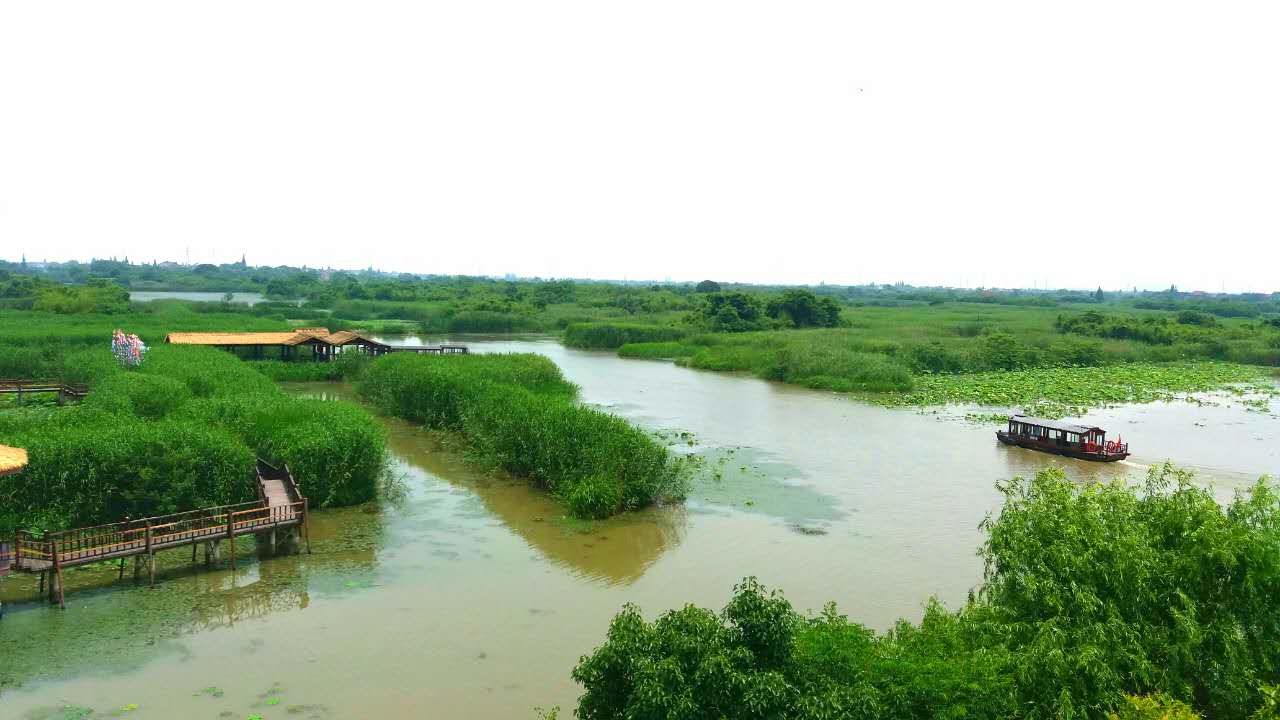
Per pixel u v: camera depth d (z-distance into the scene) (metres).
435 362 68.19
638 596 28.17
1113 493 19.89
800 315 131.88
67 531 26.89
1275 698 15.98
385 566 30.39
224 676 22.14
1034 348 101.75
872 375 81.50
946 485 43.44
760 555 32.38
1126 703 15.29
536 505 38.59
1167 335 116.19
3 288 147.75
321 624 25.44
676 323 134.88
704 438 55.50
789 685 14.24
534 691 21.80
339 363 80.25
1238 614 17.50
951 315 159.38
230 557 30.41
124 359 69.94
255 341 84.31
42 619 25.09
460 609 26.81
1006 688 15.66
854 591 28.81
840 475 45.38
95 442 32.09
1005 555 18.75
